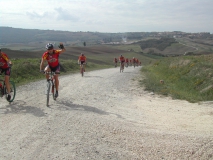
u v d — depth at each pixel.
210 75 12.36
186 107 8.21
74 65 28.05
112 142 4.77
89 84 13.24
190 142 4.62
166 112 7.52
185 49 135.12
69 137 4.99
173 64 21.81
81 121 6.03
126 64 40.69
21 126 5.64
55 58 7.96
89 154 4.24
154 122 6.33
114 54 101.00
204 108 7.95
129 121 6.29
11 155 4.18
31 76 16.58
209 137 4.82
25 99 8.73
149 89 11.77
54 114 6.68
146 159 4.12
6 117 6.38
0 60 7.56
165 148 4.45
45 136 5.03
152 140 4.83
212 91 10.28
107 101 8.88
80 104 8.13
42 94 9.80
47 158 4.07
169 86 13.25
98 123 5.87
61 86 12.12
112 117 6.61
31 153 4.26
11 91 8.00
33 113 6.78
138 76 18.84
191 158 4.08
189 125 6.03
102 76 18.36
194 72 14.71
